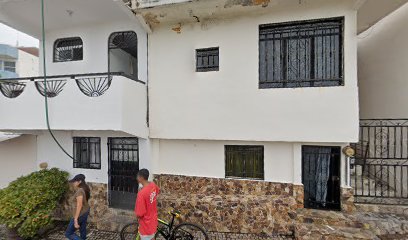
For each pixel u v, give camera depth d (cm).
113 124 493
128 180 622
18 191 536
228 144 566
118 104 491
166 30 568
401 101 576
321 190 532
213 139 544
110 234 547
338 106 478
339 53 491
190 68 555
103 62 627
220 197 558
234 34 528
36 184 565
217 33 538
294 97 497
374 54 705
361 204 510
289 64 516
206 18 541
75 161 656
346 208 508
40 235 554
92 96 505
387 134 549
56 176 618
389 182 580
